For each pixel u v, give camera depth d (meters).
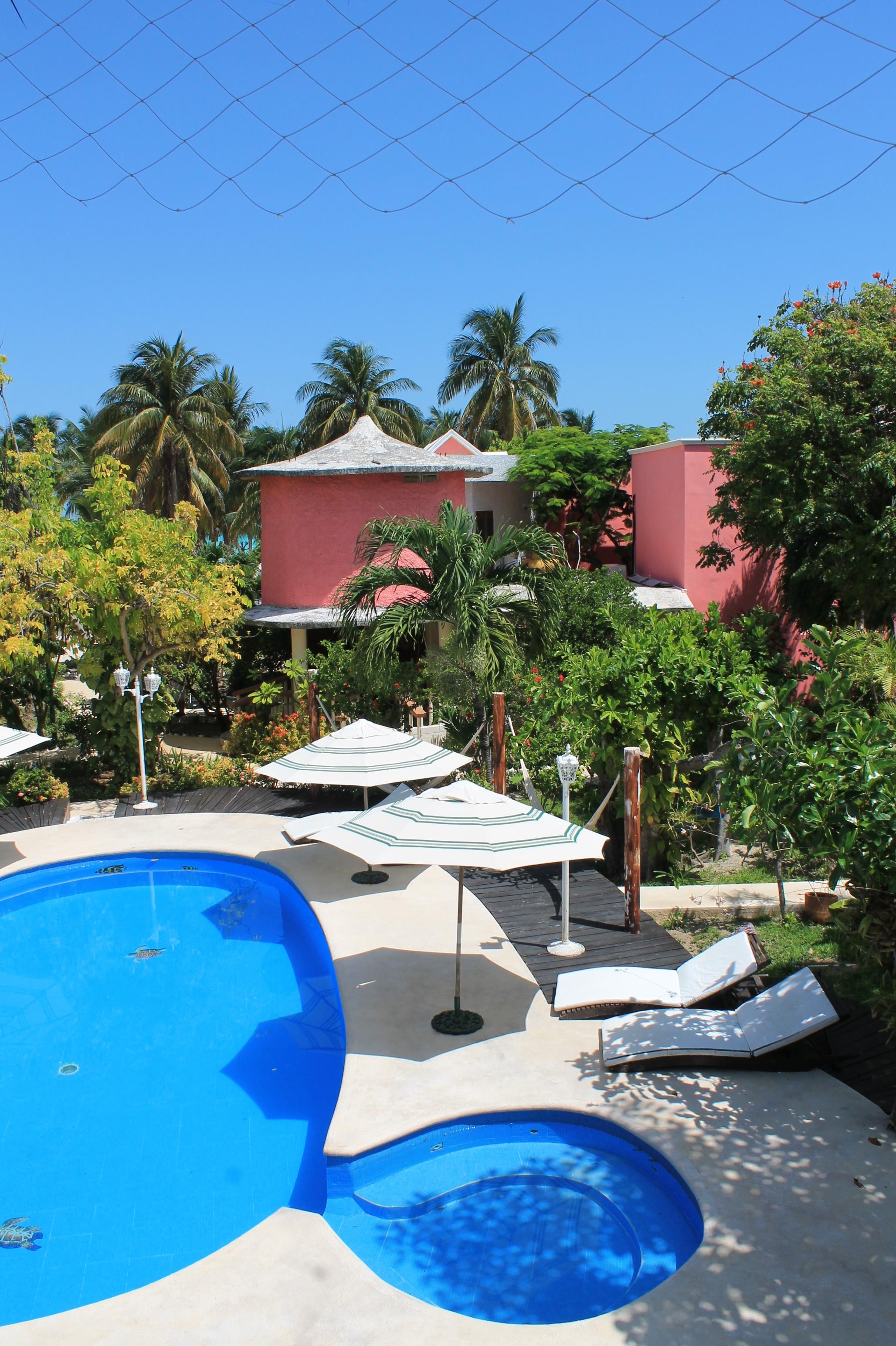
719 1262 5.30
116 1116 7.76
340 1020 9.52
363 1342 4.86
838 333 17.52
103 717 17.77
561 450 31.48
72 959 11.09
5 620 15.99
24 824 15.84
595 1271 5.60
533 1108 6.99
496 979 9.29
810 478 17.33
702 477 22.55
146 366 43.03
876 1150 6.36
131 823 15.71
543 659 17.38
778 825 6.47
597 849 7.74
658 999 8.24
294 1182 6.89
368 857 7.62
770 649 15.15
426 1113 6.93
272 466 22.77
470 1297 5.42
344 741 12.50
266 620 22.27
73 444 56.12
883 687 10.42
